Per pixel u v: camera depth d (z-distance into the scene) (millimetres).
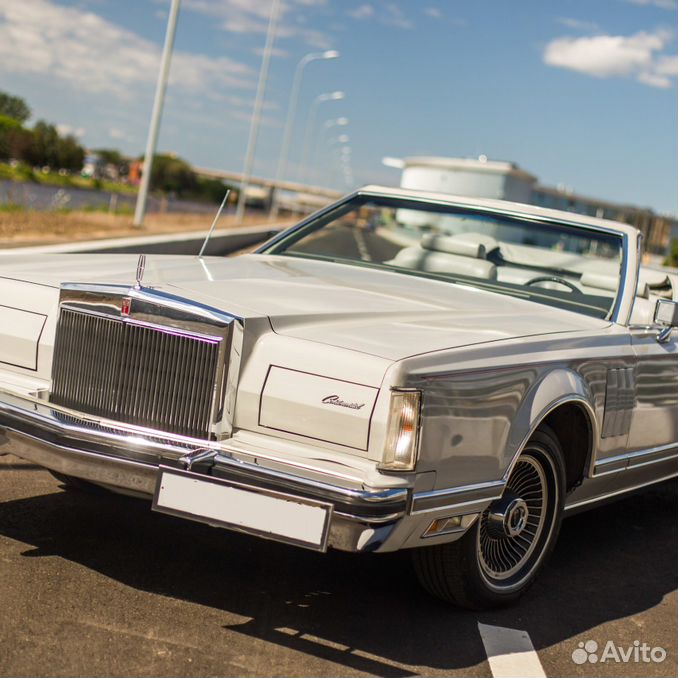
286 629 3055
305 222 5023
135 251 14945
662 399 4336
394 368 2811
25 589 3055
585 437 3818
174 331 2959
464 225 4730
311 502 2711
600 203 81562
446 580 3295
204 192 81438
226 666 2727
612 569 4262
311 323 3115
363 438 2805
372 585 3584
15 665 2541
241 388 2939
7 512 3791
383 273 4406
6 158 82500
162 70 25172
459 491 2998
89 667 2598
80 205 32125
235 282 3500
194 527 3939
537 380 3357
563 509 3754
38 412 3035
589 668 3113
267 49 41812
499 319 3654
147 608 3057
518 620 3457
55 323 3240
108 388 3059
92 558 3426
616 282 4312
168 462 2861
